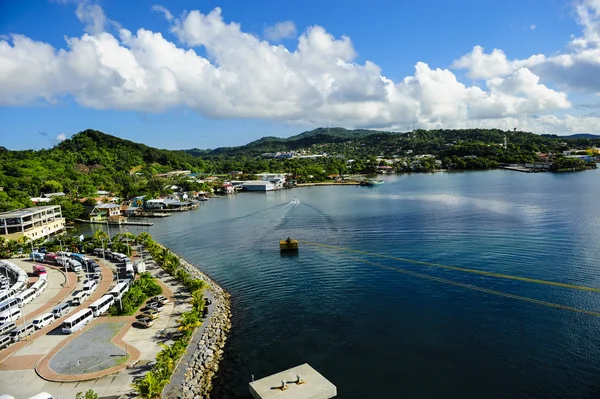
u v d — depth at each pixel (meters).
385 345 76.94
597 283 100.31
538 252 125.94
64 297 101.06
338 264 127.69
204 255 150.50
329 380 66.69
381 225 181.88
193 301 91.00
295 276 118.94
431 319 86.44
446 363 70.25
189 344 77.19
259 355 75.25
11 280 118.75
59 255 140.88
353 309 93.50
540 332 78.81
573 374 65.62
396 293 101.25
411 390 63.34
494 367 68.44
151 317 85.44
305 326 86.38
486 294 97.25
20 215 180.12
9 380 64.81
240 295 106.25
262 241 166.25
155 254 134.75
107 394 60.47
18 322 86.25
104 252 141.25
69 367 67.88
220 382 67.00
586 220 166.00
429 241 147.38
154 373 62.34
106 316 88.44
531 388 62.75
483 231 156.62
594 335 76.94
